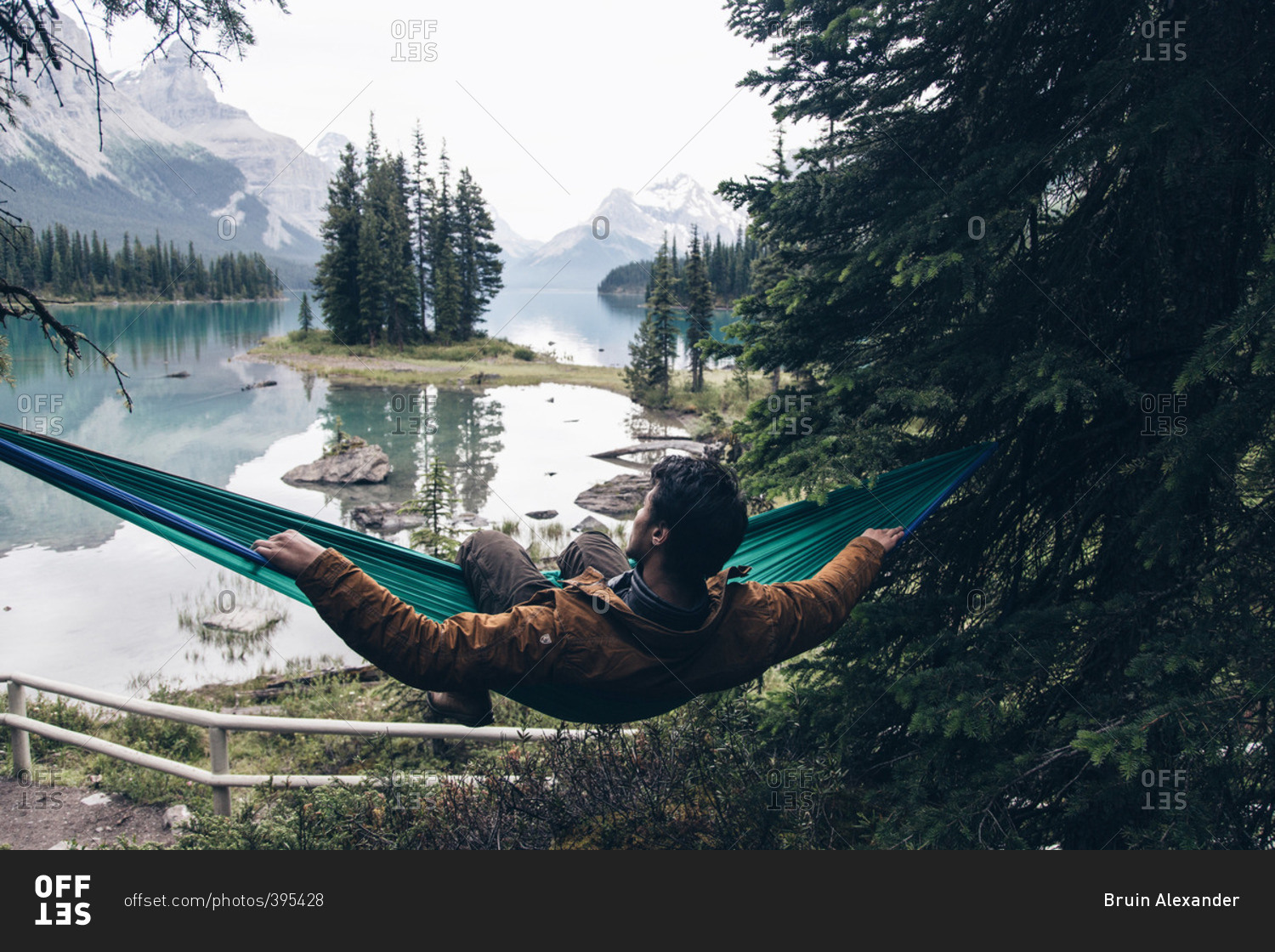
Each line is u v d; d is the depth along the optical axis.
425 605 3.19
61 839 6.18
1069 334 4.30
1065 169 3.96
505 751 5.66
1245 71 3.71
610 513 24.12
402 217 82.56
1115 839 3.74
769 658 2.54
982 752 3.89
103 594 16.61
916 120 4.96
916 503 4.11
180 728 9.18
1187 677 3.36
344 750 8.32
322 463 28.47
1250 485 3.67
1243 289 3.92
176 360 67.94
